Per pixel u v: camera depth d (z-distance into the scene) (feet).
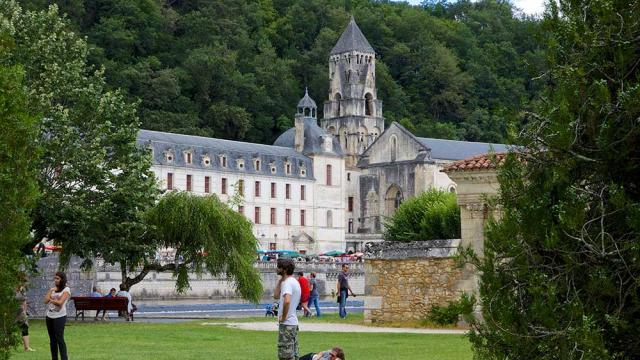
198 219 212.84
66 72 189.57
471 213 152.66
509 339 59.26
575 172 60.03
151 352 111.04
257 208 572.92
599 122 58.95
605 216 58.29
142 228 195.31
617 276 57.82
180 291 219.00
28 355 106.32
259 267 386.32
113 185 192.34
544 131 61.31
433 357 105.91
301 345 121.60
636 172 59.06
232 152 564.71
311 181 602.85
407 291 161.48
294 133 641.40
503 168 62.13
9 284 77.87
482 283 62.49
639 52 60.13
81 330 148.87
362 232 652.07
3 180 79.10
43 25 192.75
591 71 60.34
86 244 190.29
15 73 82.64
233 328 157.17
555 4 63.10
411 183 635.25
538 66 63.77
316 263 422.82
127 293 191.42
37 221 188.44
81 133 192.44
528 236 59.88
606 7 60.13
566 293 58.75
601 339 55.16
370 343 124.88
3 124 80.02
